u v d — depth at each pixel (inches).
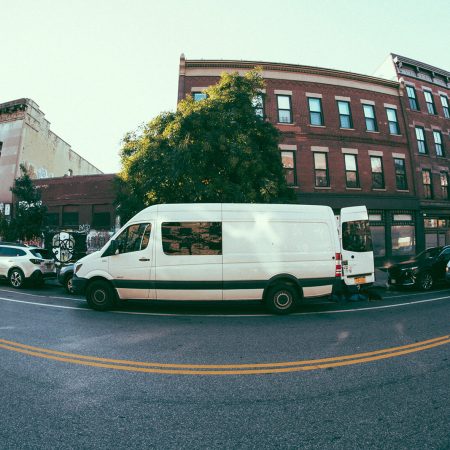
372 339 203.8
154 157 395.2
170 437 99.4
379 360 166.6
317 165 697.6
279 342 197.3
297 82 715.4
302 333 217.6
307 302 348.8
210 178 398.9
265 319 260.4
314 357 171.2
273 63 704.4
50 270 464.1
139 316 266.7
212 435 100.7
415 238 748.0
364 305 329.1
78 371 149.9
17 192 598.2
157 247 286.8
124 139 452.4
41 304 317.7
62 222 685.9
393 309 304.7
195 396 127.0
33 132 805.9
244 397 126.4
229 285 282.5
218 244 287.6
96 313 276.7
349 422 108.6
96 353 174.4
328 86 732.7
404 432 102.6
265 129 457.4
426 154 796.6
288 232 295.9
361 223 377.1
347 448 94.4
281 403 121.8
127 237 295.4
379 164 743.7
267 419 110.4
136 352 176.9
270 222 295.4
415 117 805.9
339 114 732.0
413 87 828.0
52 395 126.1
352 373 150.0
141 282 285.0
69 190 687.1
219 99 428.8
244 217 294.0
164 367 156.1
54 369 151.8
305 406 119.6
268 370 153.4
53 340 196.7
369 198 709.9
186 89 674.2
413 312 288.7
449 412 114.9
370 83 769.6
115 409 116.1
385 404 121.0
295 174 681.6
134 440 97.7
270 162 458.6
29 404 118.9
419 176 776.3
